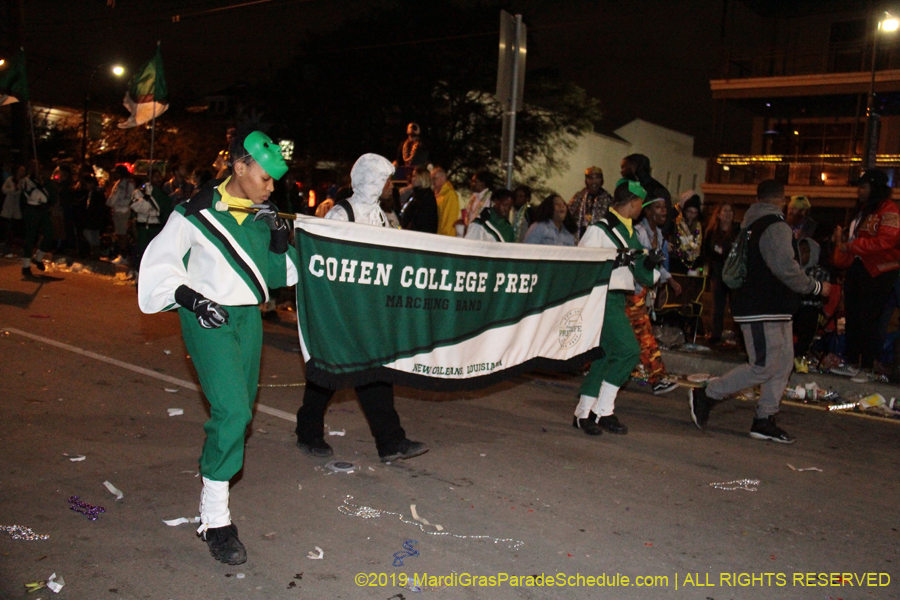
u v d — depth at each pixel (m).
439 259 4.57
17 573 3.27
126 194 14.33
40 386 6.18
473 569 3.60
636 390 7.71
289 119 36.38
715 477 5.11
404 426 5.81
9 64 17.31
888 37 25.92
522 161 38.12
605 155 46.53
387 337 4.44
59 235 15.62
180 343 8.12
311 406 4.98
